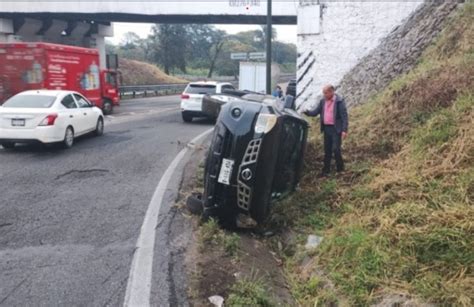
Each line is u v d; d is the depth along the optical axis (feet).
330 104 24.75
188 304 13.05
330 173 25.00
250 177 17.99
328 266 15.25
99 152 36.45
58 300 13.08
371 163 24.13
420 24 40.98
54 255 16.16
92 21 112.57
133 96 132.87
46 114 35.63
